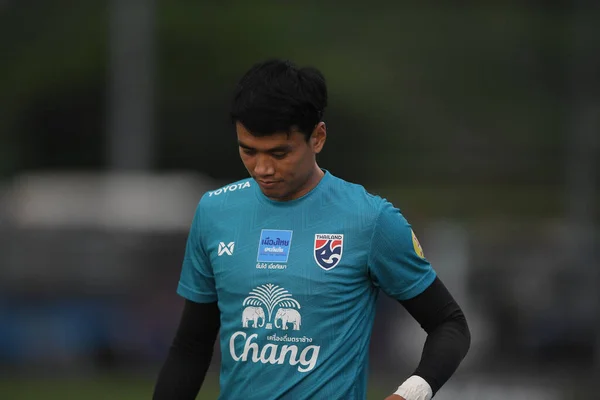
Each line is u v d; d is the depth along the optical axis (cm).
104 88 12306
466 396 3762
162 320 4672
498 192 10775
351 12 15662
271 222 1189
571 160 8862
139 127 8900
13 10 15000
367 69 13800
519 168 11625
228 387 1185
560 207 10206
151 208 6241
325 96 1162
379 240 1173
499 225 7506
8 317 4603
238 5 14938
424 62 14425
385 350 4456
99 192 6256
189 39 13325
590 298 4584
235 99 1145
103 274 4712
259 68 1152
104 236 4856
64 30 14462
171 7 14338
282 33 14350
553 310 4562
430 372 1165
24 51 14025
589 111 9056
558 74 14238
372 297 1199
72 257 4759
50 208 6022
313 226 1178
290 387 1148
